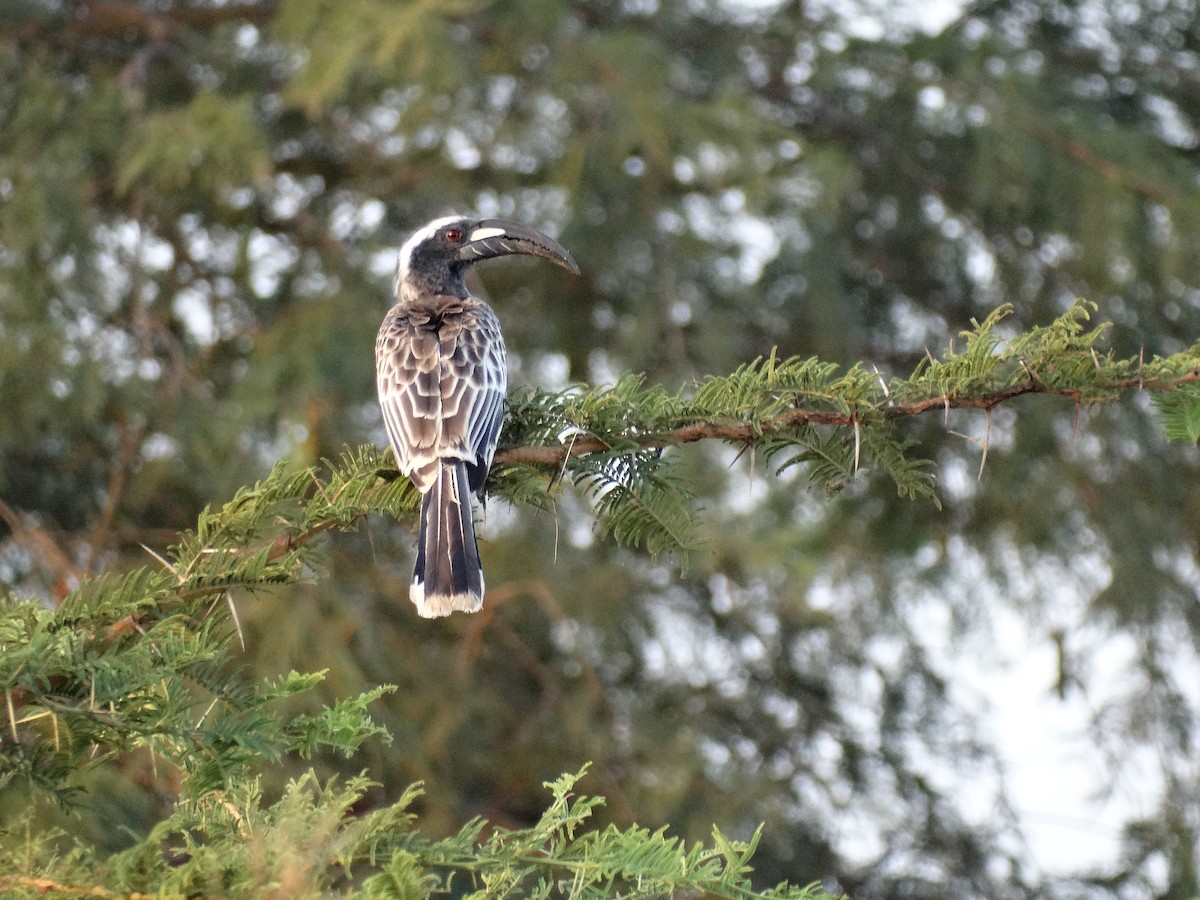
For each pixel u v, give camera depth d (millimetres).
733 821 11953
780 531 13398
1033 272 14867
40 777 4043
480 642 12305
